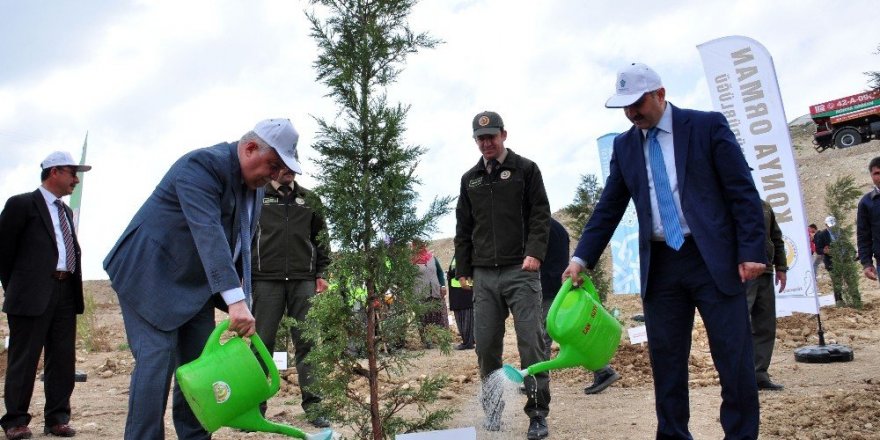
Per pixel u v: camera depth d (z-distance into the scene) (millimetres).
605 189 4660
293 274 6230
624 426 5801
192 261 3908
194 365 3508
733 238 4148
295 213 6293
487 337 5816
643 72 4195
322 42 4129
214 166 3955
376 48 4078
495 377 5586
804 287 9117
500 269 5738
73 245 6375
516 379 4039
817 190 38375
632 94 4176
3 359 11219
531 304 5645
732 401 4105
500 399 5613
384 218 4074
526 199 5723
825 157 43031
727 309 4109
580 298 4176
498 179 5742
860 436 4836
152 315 3814
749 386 4094
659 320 4309
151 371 3760
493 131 5684
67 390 6215
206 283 3957
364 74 4117
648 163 4348
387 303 4172
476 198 5836
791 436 5078
